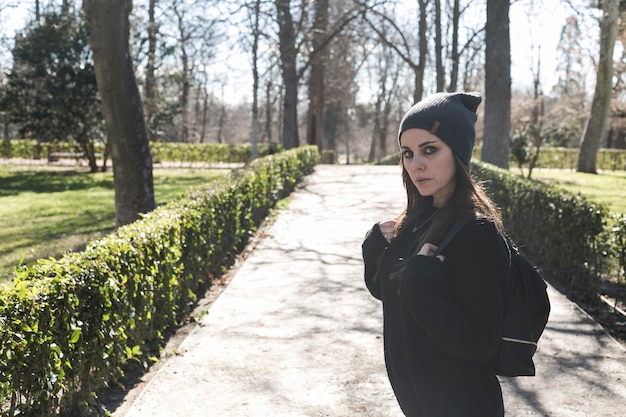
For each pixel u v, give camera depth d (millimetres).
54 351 3518
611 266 6934
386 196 16703
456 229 1960
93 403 4113
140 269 5066
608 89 29875
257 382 4824
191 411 4328
